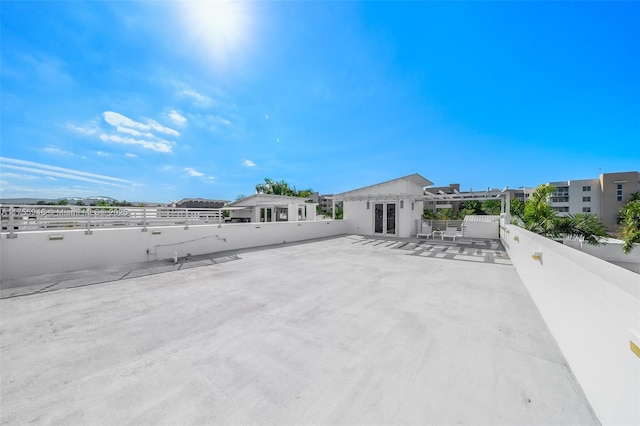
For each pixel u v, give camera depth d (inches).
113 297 161.3
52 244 209.8
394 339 108.6
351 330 117.4
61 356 94.7
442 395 73.7
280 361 92.0
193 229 303.9
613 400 58.7
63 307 144.0
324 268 247.3
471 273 229.8
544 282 131.0
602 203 1485.0
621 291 57.2
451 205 1330.0
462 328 119.3
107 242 238.2
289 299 160.4
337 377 82.6
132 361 91.7
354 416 65.7
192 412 67.0
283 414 66.4
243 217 877.8
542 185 446.9
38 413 66.3
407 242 443.2
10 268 193.6
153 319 129.2
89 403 70.2
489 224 497.0
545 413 66.9
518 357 94.5
